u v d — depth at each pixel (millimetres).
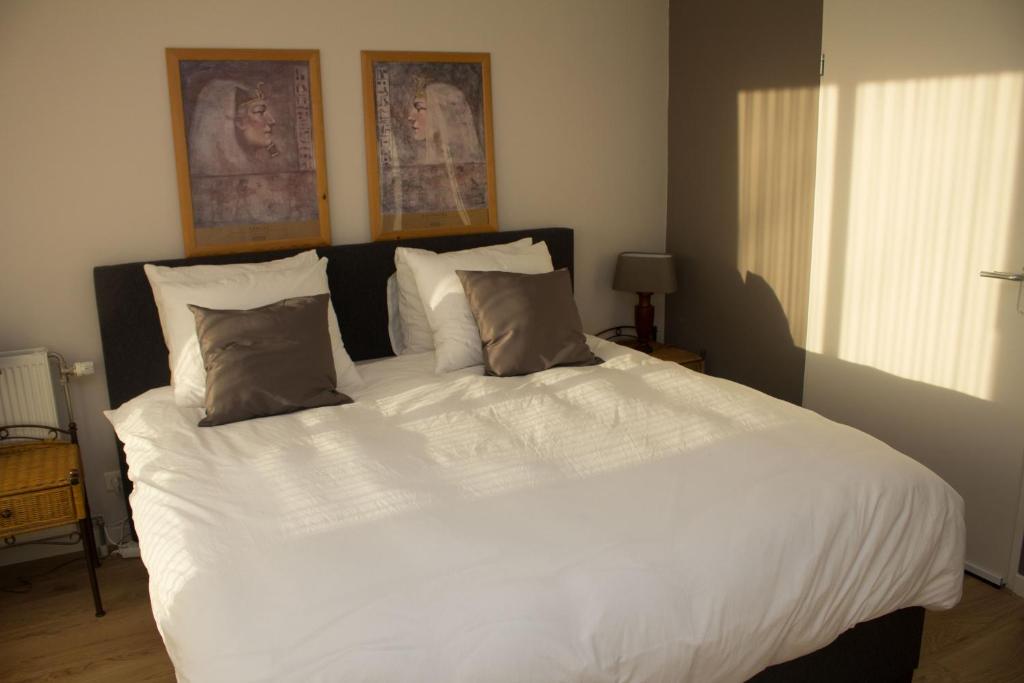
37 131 2988
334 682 1475
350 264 3482
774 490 2033
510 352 3059
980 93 2756
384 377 3125
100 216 3139
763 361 3865
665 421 2504
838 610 1978
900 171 3070
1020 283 2709
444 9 3602
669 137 4250
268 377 2721
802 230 3539
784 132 3559
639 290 4008
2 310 3047
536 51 3842
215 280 3008
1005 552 2879
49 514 2693
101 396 3242
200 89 3199
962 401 2957
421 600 1624
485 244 3793
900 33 2994
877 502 2061
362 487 2102
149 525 2037
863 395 3361
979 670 2445
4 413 3004
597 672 1609
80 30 2992
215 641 1564
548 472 2170
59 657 2570
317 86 3381
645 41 4098
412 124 3613
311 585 1676
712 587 1776
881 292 3213
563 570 1725
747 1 3646
